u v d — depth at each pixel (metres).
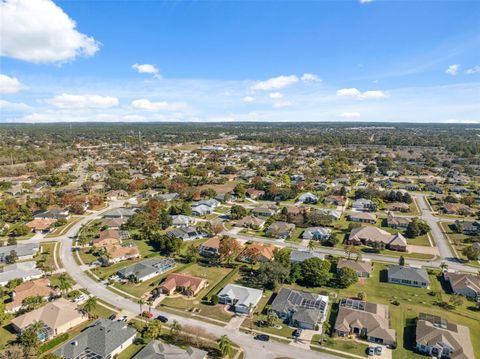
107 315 91.19
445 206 192.62
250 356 75.56
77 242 145.75
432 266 122.31
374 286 107.62
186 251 136.38
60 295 101.75
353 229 151.75
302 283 109.12
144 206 190.62
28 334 77.00
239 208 177.50
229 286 102.38
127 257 128.88
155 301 98.62
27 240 148.88
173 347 75.94
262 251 126.50
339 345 79.69
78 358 73.69
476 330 85.56
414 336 82.81
